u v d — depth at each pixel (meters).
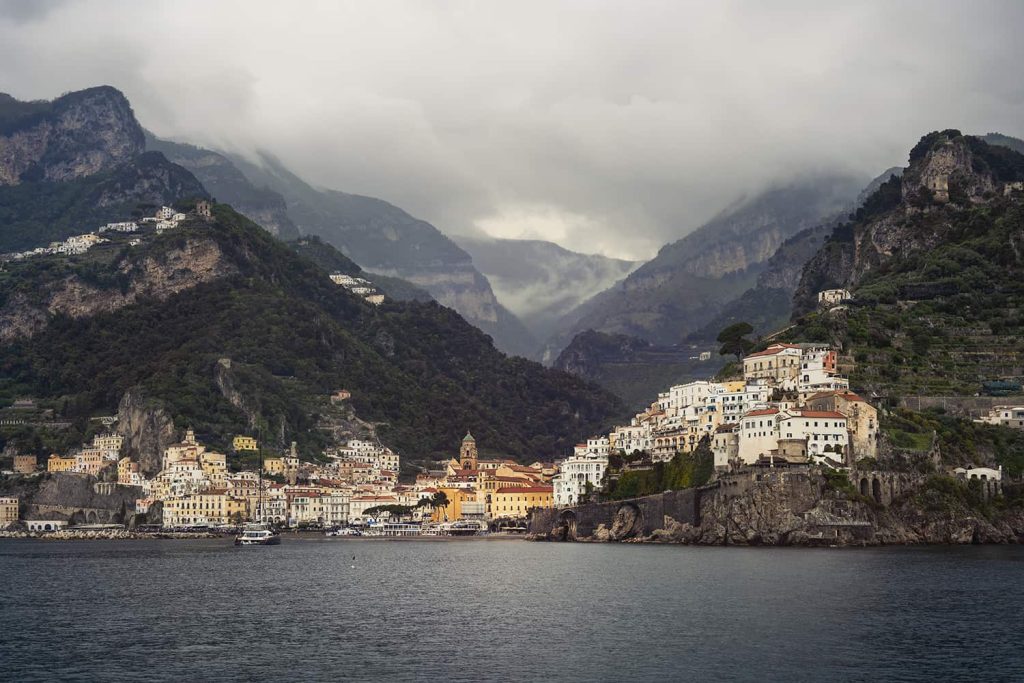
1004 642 197.00
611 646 198.62
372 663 188.88
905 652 189.88
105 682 177.50
